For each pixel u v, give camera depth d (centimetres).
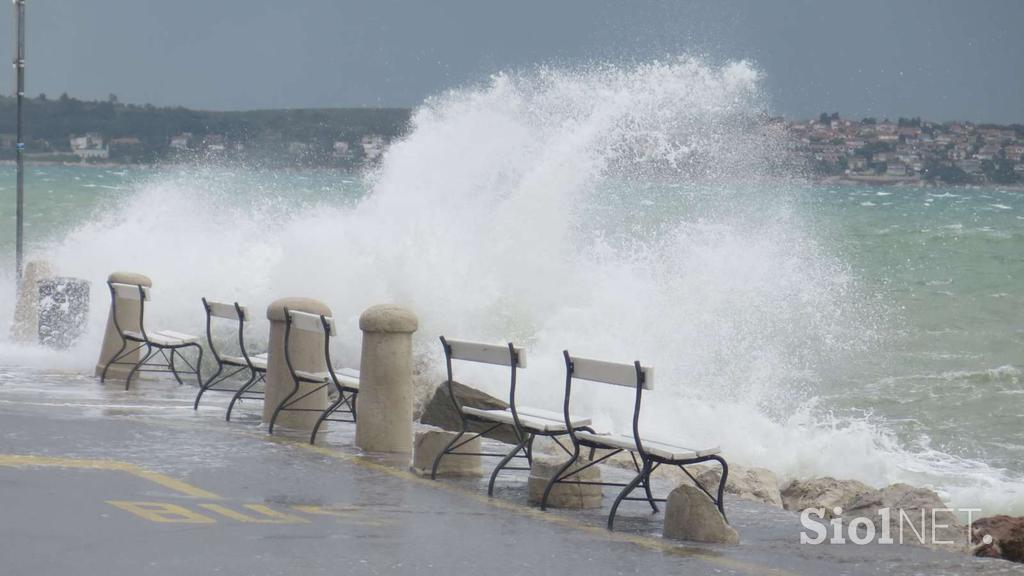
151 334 5269
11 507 2786
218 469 3381
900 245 18362
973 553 3011
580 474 3181
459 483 3388
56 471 3225
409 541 2655
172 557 2400
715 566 2548
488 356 3344
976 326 10131
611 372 2969
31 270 6556
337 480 3322
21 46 6900
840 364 7706
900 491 3428
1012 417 6606
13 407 4347
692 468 3928
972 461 5609
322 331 3947
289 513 2877
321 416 3906
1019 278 14175
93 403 4566
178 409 4512
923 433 6209
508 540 2712
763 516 3155
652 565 2536
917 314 10819
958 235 19562
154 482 3155
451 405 4422
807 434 5578
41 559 2339
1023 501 4762
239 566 2355
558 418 3269
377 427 3794
